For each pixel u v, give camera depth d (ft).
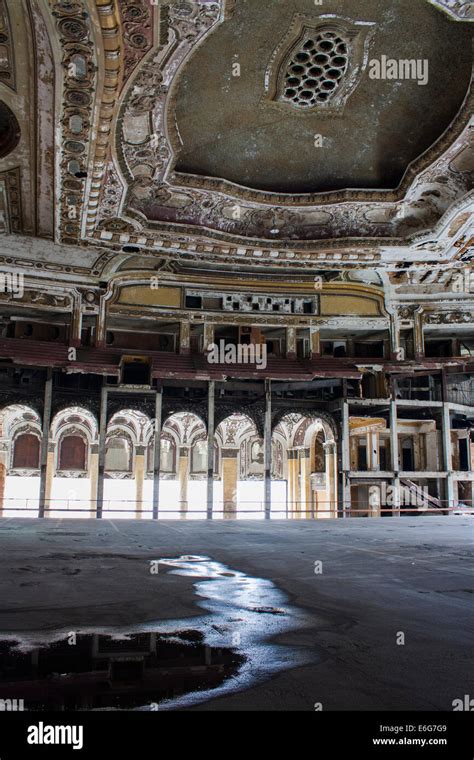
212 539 41.47
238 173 65.82
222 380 89.40
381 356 101.96
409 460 107.86
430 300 95.40
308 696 10.18
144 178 62.80
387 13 48.75
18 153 56.54
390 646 13.48
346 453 92.38
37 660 11.97
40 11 38.32
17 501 117.50
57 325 90.07
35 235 74.69
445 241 74.13
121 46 41.37
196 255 78.07
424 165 61.21
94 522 60.49
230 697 10.07
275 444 134.72
